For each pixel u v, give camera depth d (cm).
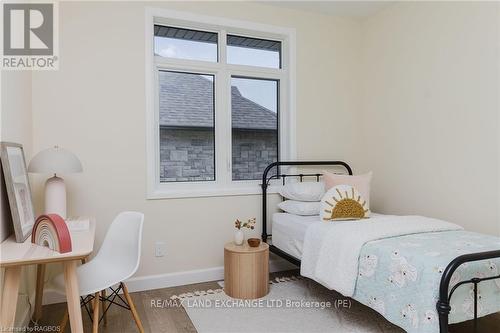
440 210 287
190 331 216
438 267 161
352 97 370
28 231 180
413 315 167
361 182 299
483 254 156
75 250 149
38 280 219
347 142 368
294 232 276
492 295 176
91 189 271
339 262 214
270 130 349
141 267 286
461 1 268
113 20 277
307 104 347
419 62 305
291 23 339
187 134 315
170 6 293
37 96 256
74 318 153
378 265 191
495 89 244
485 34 251
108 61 275
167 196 293
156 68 302
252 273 264
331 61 358
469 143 263
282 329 217
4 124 182
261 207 329
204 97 322
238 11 317
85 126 269
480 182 255
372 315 235
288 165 340
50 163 204
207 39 323
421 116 304
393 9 332
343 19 363
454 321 165
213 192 309
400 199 326
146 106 286
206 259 308
